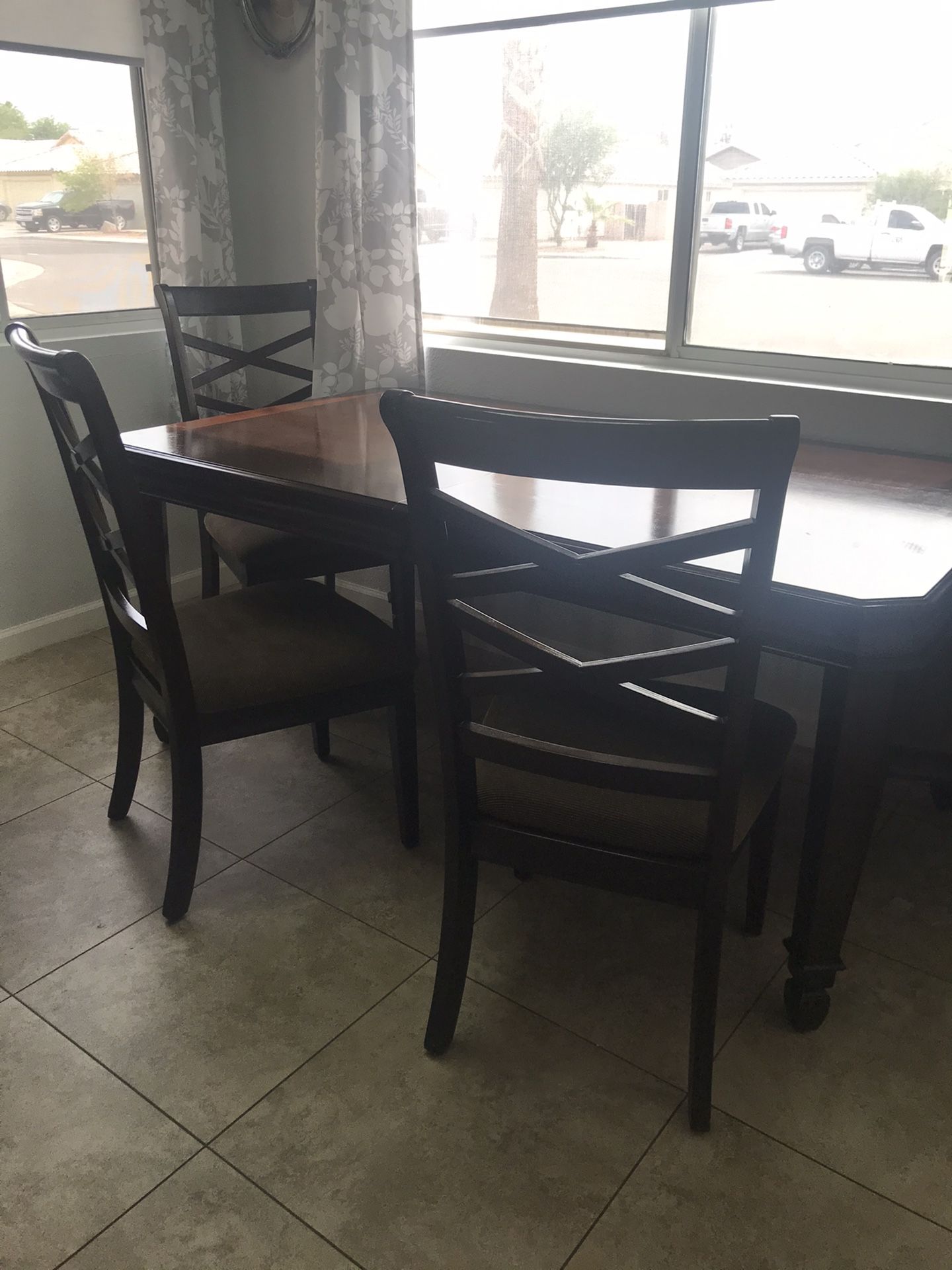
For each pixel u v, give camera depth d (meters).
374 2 2.36
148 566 1.52
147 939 1.71
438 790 2.18
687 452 1.02
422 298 2.77
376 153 2.48
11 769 2.24
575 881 1.35
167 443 2.04
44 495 2.79
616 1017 1.55
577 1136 1.34
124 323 2.97
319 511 1.71
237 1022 1.53
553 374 2.46
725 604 1.30
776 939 1.72
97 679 2.67
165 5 2.67
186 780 1.67
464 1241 1.20
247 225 3.03
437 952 1.69
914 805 2.12
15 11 2.49
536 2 2.26
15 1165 1.30
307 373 2.75
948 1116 1.38
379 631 1.88
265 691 1.70
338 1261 1.17
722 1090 1.42
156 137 2.77
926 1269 1.17
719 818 1.21
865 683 1.26
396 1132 1.35
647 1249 1.19
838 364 2.13
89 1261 1.17
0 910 1.78
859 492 1.67
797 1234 1.21
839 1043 1.50
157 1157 1.31
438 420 1.10
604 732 1.48
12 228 2.67
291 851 1.96
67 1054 1.47
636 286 2.44
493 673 1.26
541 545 1.14
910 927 1.76
